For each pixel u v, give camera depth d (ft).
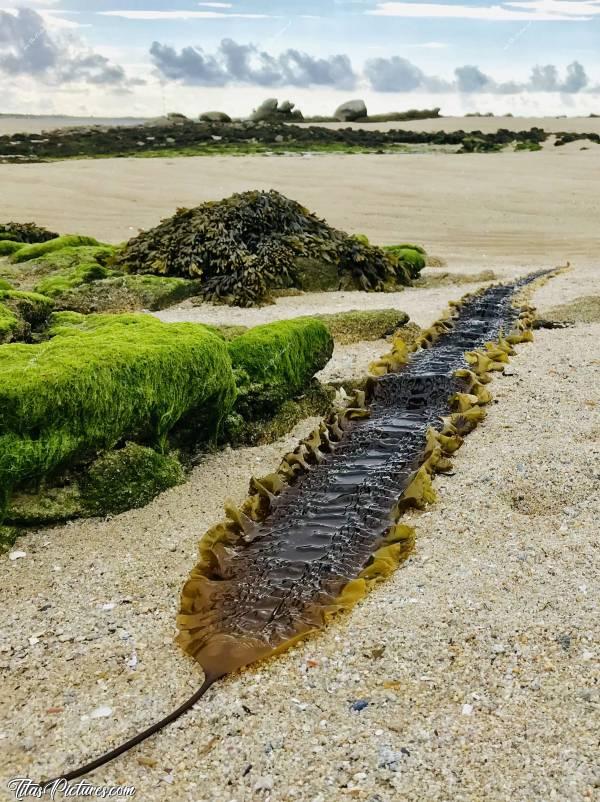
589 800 9.46
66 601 14.33
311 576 14.38
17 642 13.09
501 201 81.25
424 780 9.91
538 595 13.62
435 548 15.52
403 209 76.74
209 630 12.90
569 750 10.21
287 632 12.73
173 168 98.48
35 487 16.81
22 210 69.72
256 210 45.70
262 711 11.23
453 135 150.10
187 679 12.13
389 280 47.03
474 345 31.58
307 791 9.84
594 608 13.12
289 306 39.58
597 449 19.40
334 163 106.32
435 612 13.26
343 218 72.02
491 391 24.73
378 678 11.79
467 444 20.71
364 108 219.20
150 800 9.87
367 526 16.33
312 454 19.99
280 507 17.42
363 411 23.57
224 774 10.19
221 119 197.26
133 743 10.62
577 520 16.26
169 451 19.83
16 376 16.61
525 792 9.66
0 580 15.01
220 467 20.56
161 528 17.13
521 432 21.08
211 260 42.04
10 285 37.83
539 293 42.86
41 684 12.07
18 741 10.89
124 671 12.34
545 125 174.70
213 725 11.03
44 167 98.63
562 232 68.03
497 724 10.74
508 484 17.98
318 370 25.38
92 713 11.41
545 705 11.04
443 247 61.93
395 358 28.12
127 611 13.98
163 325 21.70
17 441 16.19
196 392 19.84
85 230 62.23
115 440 17.98
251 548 15.62
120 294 37.50
